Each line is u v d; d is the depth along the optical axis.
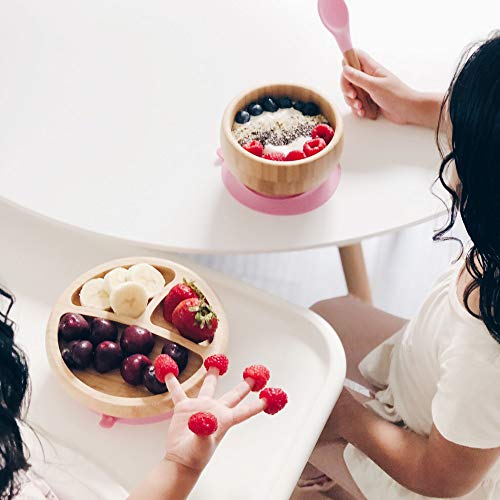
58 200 1.24
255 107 1.25
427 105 1.31
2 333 0.78
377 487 1.25
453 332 1.07
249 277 2.20
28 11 1.51
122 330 1.08
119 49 1.45
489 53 0.86
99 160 1.29
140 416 1.00
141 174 1.27
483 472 1.08
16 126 1.33
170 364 0.97
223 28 1.49
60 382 1.03
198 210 1.23
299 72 1.42
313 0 1.55
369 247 2.23
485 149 0.87
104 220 1.22
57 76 1.41
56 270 1.21
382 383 1.37
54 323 1.06
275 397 0.94
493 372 1.00
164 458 0.93
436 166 1.29
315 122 1.24
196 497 0.99
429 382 1.17
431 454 1.11
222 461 1.03
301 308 1.15
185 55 1.45
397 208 1.24
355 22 1.53
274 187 1.18
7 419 0.79
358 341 1.43
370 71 1.36
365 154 1.31
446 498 1.19
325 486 1.32
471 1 1.57
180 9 1.52
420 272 2.18
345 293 2.17
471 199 0.91
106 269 1.12
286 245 1.20
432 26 1.52
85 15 1.51
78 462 1.01
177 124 1.34
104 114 1.35
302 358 1.12
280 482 0.99
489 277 0.95
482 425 1.02
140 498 0.90
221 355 1.00
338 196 1.26
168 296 1.08
